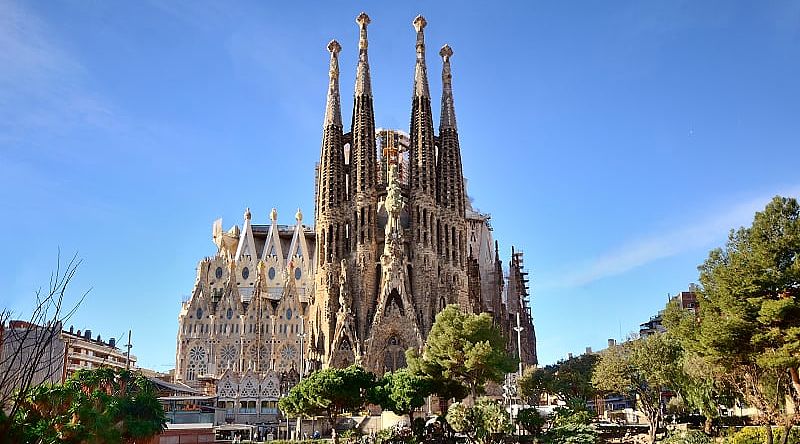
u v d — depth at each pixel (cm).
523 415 7700
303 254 19062
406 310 14600
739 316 5122
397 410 8419
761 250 5112
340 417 11269
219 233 19400
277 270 18788
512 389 9188
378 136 18638
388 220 15575
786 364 4744
